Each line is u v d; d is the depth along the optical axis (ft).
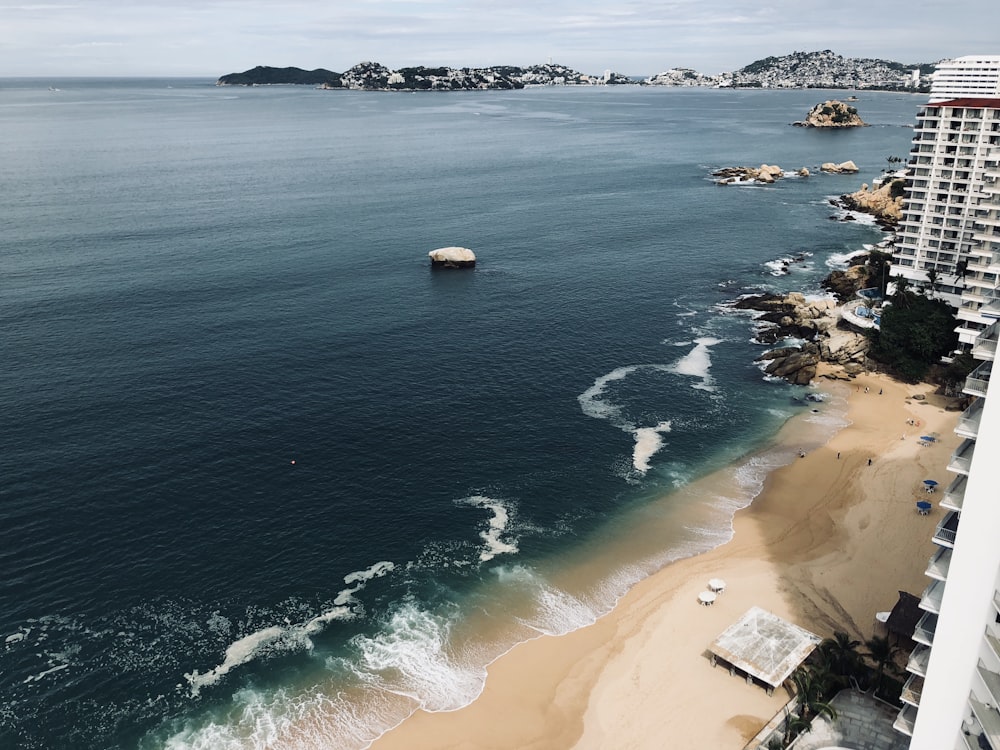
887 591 238.89
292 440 318.24
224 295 474.08
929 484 293.84
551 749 188.65
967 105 428.97
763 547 262.47
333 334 425.28
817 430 340.59
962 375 368.89
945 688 135.44
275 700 201.05
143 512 269.03
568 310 479.82
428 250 594.65
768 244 644.69
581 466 310.04
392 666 212.43
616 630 226.17
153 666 209.56
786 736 183.21
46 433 311.88
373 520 272.31
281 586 239.91
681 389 378.53
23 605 226.99
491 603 236.43
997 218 263.29
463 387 372.17
